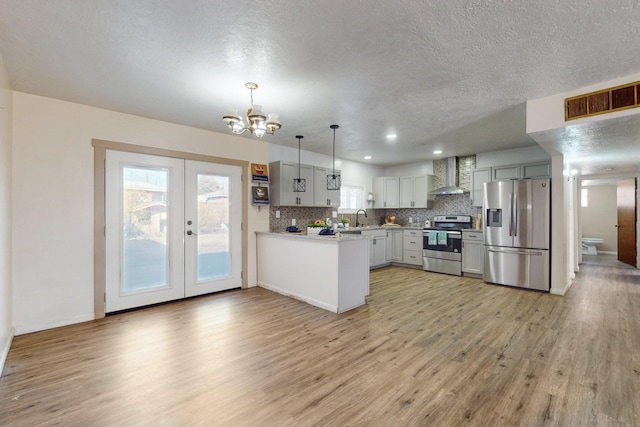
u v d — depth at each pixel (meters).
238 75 2.54
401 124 3.94
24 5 1.66
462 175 6.20
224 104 3.22
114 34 1.96
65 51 2.17
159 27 1.88
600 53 2.17
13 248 2.84
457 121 3.81
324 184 5.57
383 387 2.00
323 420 1.68
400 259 6.52
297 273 4.03
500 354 2.46
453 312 3.50
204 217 4.20
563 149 3.94
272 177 5.04
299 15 1.76
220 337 2.80
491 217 4.89
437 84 2.71
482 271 5.23
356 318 3.30
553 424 1.64
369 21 1.82
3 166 2.44
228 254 4.46
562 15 1.75
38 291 2.98
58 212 3.10
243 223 4.62
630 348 2.54
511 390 1.96
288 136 4.61
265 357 2.42
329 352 2.50
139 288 3.63
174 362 2.33
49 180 3.05
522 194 4.54
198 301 3.93
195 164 4.10
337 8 1.70
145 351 2.52
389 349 2.55
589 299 4.00
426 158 6.47
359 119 3.73
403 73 2.50
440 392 1.94
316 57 2.25
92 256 3.29
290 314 3.43
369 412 1.75
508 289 4.55
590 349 2.53
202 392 1.95
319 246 3.71
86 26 1.87
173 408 1.79
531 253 4.45
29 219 2.94
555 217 4.30
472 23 1.84
